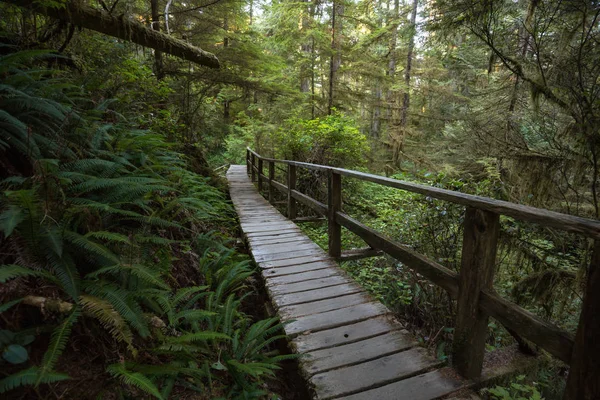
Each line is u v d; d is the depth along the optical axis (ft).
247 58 31.14
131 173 8.51
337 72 40.78
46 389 4.34
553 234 9.57
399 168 39.42
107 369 4.57
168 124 21.12
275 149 35.86
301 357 6.98
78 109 9.05
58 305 4.64
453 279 6.58
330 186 12.77
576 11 9.34
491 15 11.21
